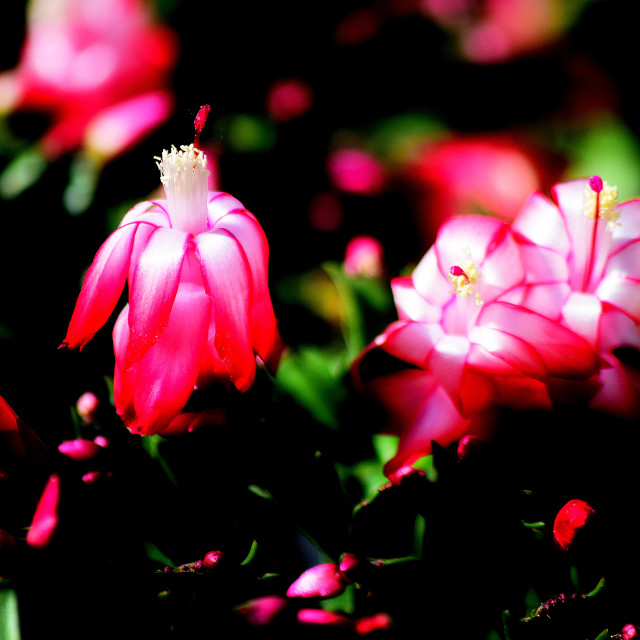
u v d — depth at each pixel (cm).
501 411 59
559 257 59
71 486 58
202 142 71
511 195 72
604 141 87
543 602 58
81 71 71
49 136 71
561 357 58
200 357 57
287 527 60
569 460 59
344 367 64
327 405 63
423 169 73
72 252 72
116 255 58
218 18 73
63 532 57
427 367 59
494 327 58
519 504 58
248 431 60
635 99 89
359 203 72
